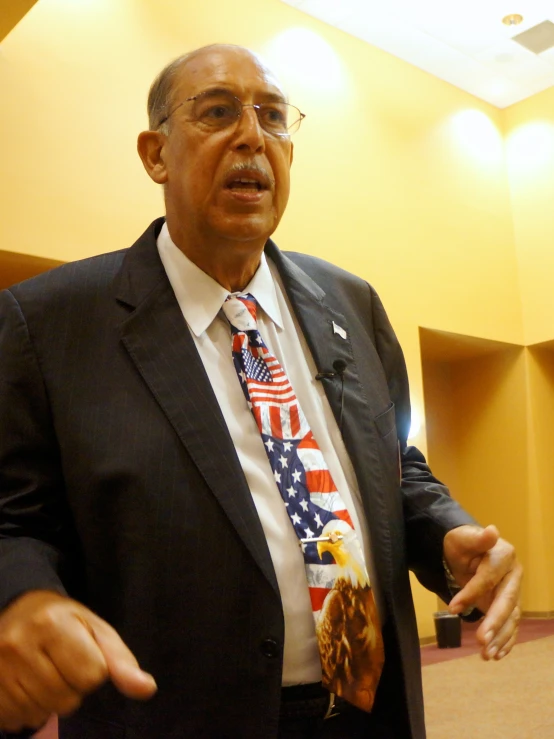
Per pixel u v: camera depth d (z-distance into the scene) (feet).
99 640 2.17
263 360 3.81
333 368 3.97
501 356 24.32
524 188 24.44
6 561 2.80
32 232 13.57
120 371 3.43
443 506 3.87
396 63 22.04
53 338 3.48
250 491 3.42
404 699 3.46
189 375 3.49
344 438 3.80
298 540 3.41
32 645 2.11
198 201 3.77
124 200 14.92
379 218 20.39
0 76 13.71
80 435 3.28
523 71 23.18
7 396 3.35
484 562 3.29
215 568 3.14
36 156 13.88
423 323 20.90
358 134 20.44
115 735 3.06
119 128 15.15
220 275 3.96
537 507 22.98
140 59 15.79
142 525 3.15
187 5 17.04
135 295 3.67
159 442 3.27
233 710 3.04
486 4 19.98
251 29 18.44
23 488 3.30
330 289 4.40
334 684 3.25
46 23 14.52
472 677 14.16
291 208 18.44
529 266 23.99
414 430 20.06
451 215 22.47
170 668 3.05
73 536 3.44
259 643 3.10
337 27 20.65
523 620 22.16
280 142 3.99
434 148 22.49
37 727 2.41
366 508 3.71
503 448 24.03
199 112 3.85
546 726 10.53
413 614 3.76
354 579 3.43
